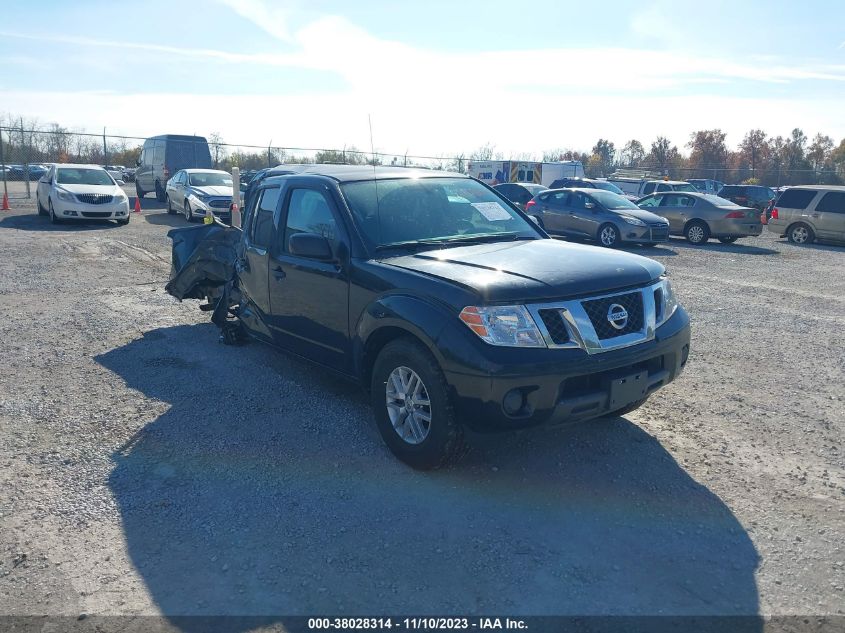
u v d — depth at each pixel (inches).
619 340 160.9
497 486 165.5
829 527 149.1
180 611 121.8
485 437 159.0
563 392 154.6
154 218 832.3
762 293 425.7
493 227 212.7
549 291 156.0
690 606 123.3
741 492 163.9
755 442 192.2
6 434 194.7
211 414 209.8
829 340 305.1
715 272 521.0
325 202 204.4
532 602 124.0
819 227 740.7
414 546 140.9
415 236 197.5
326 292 197.5
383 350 174.6
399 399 174.2
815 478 171.3
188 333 303.4
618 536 144.9
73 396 224.8
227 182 833.5
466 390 152.9
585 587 128.3
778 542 143.3
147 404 218.1
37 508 155.7
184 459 179.9
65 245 566.6
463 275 163.3
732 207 717.3
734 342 300.4
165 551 139.8
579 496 161.2
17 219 777.6
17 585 128.8
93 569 133.8
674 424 204.2
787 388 238.1
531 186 895.1
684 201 751.7
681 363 180.2
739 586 129.0
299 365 257.4
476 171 1309.1
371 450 185.2
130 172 1638.8
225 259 290.8
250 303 247.4
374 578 130.6
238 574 132.1
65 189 724.7
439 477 169.8
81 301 365.1
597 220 695.7
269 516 152.5
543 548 140.4
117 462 178.5
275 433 195.9
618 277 166.4
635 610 122.0
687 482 168.4
